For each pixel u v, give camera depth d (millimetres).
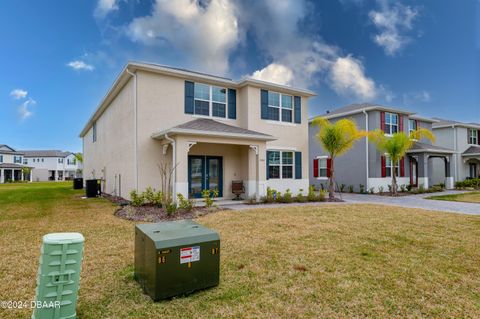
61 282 2734
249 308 3248
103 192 17844
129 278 4035
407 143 16891
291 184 15016
